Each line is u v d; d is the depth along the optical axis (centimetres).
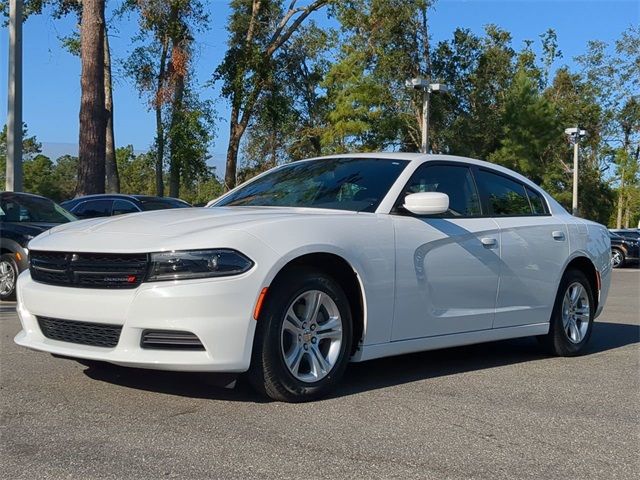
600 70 5481
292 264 453
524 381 550
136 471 341
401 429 415
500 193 623
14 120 1530
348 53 3800
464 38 4719
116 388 484
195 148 3284
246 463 354
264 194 576
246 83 3569
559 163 5519
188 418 421
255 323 427
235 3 3666
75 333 447
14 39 1524
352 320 483
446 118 4644
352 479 338
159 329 414
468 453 381
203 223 452
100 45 1866
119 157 6400
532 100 4634
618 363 635
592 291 693
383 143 4131
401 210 523
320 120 4328
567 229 661
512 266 591
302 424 416
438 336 534
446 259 534
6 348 623
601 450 393
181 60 3144
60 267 453
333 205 528
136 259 423
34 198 1109
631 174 4656
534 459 376
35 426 405
